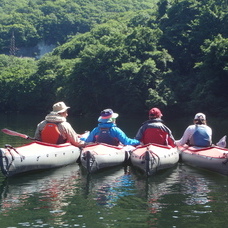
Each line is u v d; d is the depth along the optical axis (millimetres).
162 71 47125
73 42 88438
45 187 8219
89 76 50938
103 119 10680
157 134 10406
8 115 53812
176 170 10109
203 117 10898
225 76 40219
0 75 78375
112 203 7027
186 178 9156
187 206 6848
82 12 169750
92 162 9523
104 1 180500
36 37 157875
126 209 6676
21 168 9234
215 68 40125
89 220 6148
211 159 9672
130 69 45344
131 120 36469
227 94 40656
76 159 10977
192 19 52656
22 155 9219
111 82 49969
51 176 9320
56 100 59844
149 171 9250
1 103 72500
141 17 82250
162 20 57594
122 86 46250
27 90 66750
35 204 6977
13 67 88438
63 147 10406
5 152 8930
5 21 165500
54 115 10539
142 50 49938
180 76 46906
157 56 47469
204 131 10766
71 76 52688
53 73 67312
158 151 9773
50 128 10445
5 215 6375
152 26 61219
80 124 30375
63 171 9922
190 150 10664
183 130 23844
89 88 51750
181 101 43281
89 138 10945
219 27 47188
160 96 42031
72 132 10648
